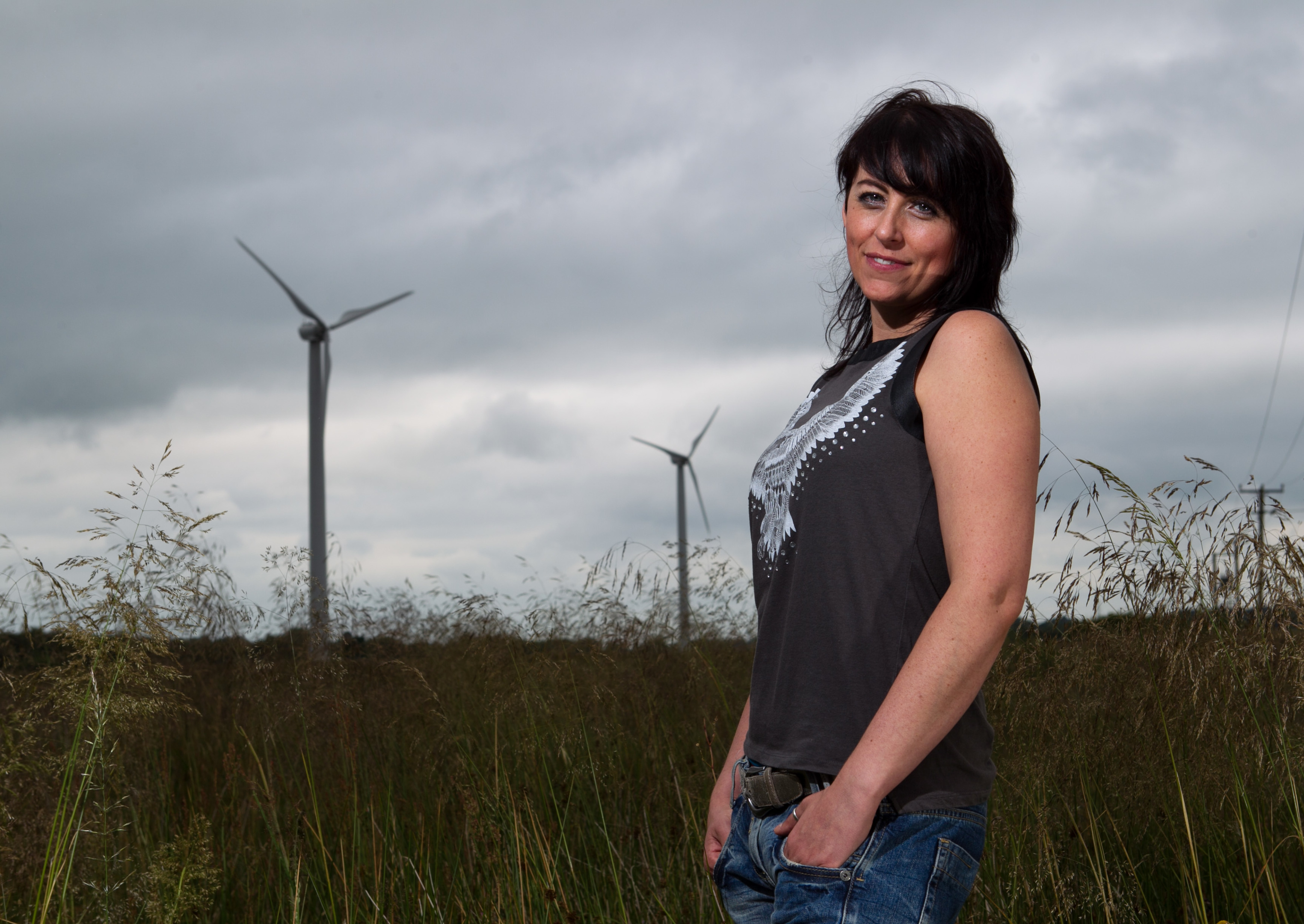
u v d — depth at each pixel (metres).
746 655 4.64
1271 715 2.00
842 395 1.48
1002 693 2.35
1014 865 2.41
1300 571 1.90
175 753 3.93
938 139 1.46
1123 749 2.24
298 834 3.19
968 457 1.27
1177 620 2.02
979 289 1.52
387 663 3.98
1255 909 2.06
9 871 2.24
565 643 4.05
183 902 2.53
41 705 2.08
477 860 3.18
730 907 1.58
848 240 1.57
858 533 1.39
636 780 3.77
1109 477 1.99
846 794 1.25
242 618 3.43
